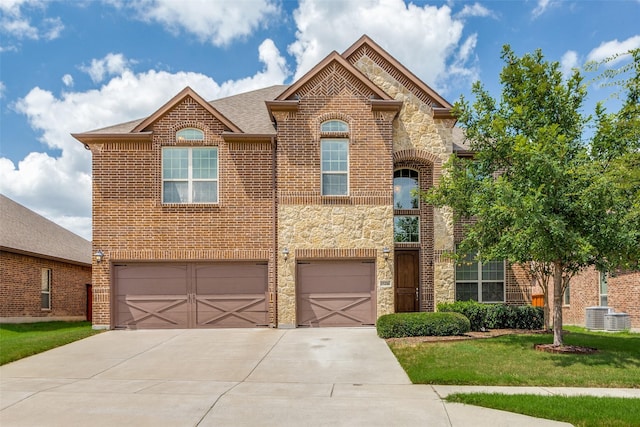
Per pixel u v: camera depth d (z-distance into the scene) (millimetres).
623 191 10734
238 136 16625
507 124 12570
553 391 8891
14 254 21672
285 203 16531
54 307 24906
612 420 7090
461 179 13508
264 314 16531
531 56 12797
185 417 7477
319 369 10812
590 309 19891
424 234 18203
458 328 14719
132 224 16484
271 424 7145
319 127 16781
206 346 13398
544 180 11016
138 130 16719
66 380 10031
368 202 16641
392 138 17266
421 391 8992
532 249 11055
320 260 16672
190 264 16594
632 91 11211
